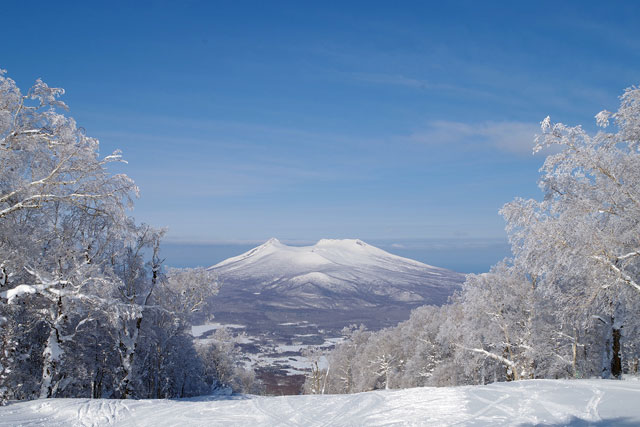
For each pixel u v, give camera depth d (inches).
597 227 653.3
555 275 715.4
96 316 890.1
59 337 791.1
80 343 995.9
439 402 461.4
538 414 378.0
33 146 625.0
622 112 657.6
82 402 579.8
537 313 1044.5
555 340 1072.8
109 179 714.2
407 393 535.2
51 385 783.1
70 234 810.8
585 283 705.0
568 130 693.3
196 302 1302.9
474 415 394.6
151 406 559.8
